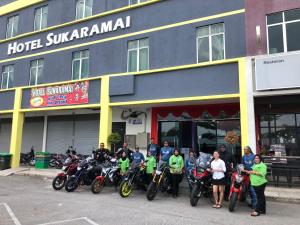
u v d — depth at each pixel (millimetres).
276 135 13188
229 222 7168
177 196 10484
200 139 14656
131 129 16281
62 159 18031
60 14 18422
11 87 19953
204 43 13391
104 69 15844
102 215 7582
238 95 11734
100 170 11406
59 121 19797
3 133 22703
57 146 19562
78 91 16062
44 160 17859
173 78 13367
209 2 13398
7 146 22203
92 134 18156
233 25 12664
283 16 11844
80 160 11820
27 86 18594
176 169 10352
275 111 13250
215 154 9047
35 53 19062
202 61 13289
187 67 12984
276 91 10891
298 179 11328
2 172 16641
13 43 20328
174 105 14789
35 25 19797
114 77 14875
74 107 16062
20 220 7043
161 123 15672
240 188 8500
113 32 15938
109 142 14414
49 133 20156
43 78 18297
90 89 15695
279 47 11758
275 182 11352
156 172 10008
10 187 12062
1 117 22875
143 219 7250
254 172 8219
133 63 15156
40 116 20797
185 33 13750
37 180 14195
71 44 17484
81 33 17078
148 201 9531
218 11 13117
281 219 7547
